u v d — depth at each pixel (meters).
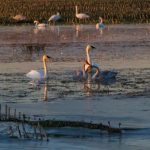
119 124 25.56
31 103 31.05
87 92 33.94
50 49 51.41
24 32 64.00
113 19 72.94
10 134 24.42
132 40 56.09
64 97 32.59
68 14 77.25
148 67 41.97
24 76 38.88
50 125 25.52
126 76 38.62
